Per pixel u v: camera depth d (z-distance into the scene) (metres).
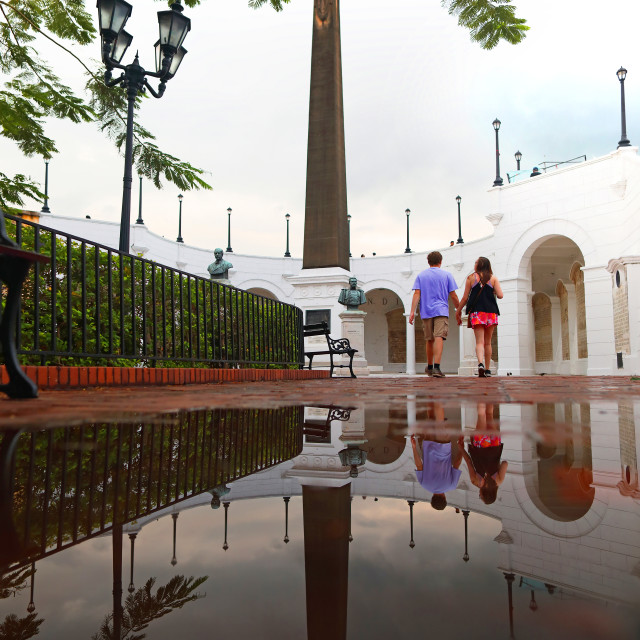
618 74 17.67
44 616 0.27
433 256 7.05
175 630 0.24
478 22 7.71
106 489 0.66
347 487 0.61
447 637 0.21
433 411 1.74
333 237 13.34
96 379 3.62
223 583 0.31
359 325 12.81
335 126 13.59
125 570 0.35
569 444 0.93
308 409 1.82
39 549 0.41
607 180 17.84
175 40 6.88
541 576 0.28
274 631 0.23
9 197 5.54
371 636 0.21
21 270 2.31
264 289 30.02
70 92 6.40
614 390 3.40
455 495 0.54
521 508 0.48
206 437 1.15
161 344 5.68
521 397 2.51
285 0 8.20
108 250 4.09
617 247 17.59
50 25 6.67
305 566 0.33
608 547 0.34
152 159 7.75
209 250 27.22
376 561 0.33
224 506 0.55
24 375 2.38
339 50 14.41
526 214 20.20
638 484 0.58
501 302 20.78
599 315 17.91
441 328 7.00
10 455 0.90
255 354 7.08
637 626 0.21
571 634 0.20
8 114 5.54
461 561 0.32
